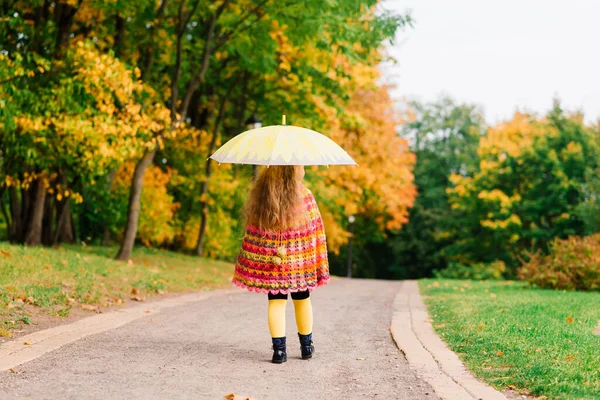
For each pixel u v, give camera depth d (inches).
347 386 185.6
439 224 1811.0
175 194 915.4
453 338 263.7
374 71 854.5
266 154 209.0
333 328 301.1
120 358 212.2
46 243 652.1
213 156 221.1
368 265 1966.0
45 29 568.7
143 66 665.0
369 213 1525.6
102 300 360.5
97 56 494.9
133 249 768.9
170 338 256.1
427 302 438.3
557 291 537.0
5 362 197.8
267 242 216.2
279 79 798.5
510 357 214.2
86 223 851.4
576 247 591.2
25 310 298.0
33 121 481.1
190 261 745.6
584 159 1334.9
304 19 575.8
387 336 280.8
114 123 518.3
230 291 496.4
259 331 283.0
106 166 582.2
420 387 184.2
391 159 1200.8
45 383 175.8
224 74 808.3
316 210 222.7
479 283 679.7
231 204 919.7
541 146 1347.2
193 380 186.1
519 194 1385.3
